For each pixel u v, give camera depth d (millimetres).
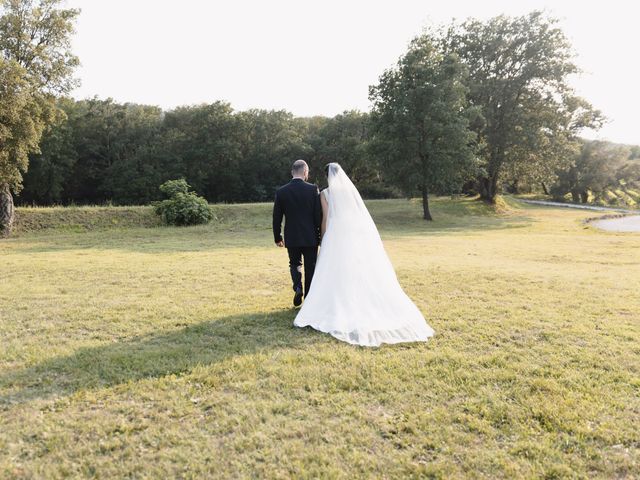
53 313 5902
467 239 19234
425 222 30578
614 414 3199
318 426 3062
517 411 3240
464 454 2758
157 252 13367
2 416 3174
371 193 60156
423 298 6891
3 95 19906
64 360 4176
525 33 37250
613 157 68000
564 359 4234
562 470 2578
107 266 10148
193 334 4996
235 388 3645
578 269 10445
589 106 38688
